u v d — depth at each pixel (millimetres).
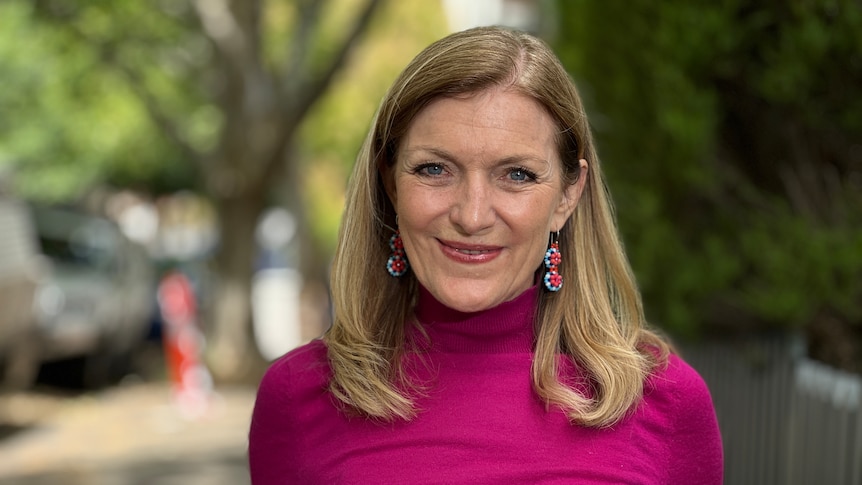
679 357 2580
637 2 4480
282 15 18922
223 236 16094
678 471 2475
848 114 3943
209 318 16328
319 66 17688
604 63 4902
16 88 19109
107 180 25297
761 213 4277
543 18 7430
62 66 17547
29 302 10766
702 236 4621
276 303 26000
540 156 2314
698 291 4320
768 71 3920
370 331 2539
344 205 2588
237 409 13609
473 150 2275
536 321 2539
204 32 15289
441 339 2496
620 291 2615
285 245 32719
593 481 2344
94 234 14539
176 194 28641
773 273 3963
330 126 21531
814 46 3768
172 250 32688
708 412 2500
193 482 9359
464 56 2293
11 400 13359
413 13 21031
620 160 4762
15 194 11438
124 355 15586
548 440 2371
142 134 22031
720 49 4098
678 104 4199
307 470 2473
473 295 2352
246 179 15734
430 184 2336
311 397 2512
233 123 15586
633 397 2400
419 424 2402
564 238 2588
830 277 3875
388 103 2371
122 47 15883
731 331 4711
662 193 4590
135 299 15352
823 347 4371
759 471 4512
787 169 4258
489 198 2307
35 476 9516
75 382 14477
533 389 2436
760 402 4527
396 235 2572
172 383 14680
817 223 4141
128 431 11906
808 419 4098
